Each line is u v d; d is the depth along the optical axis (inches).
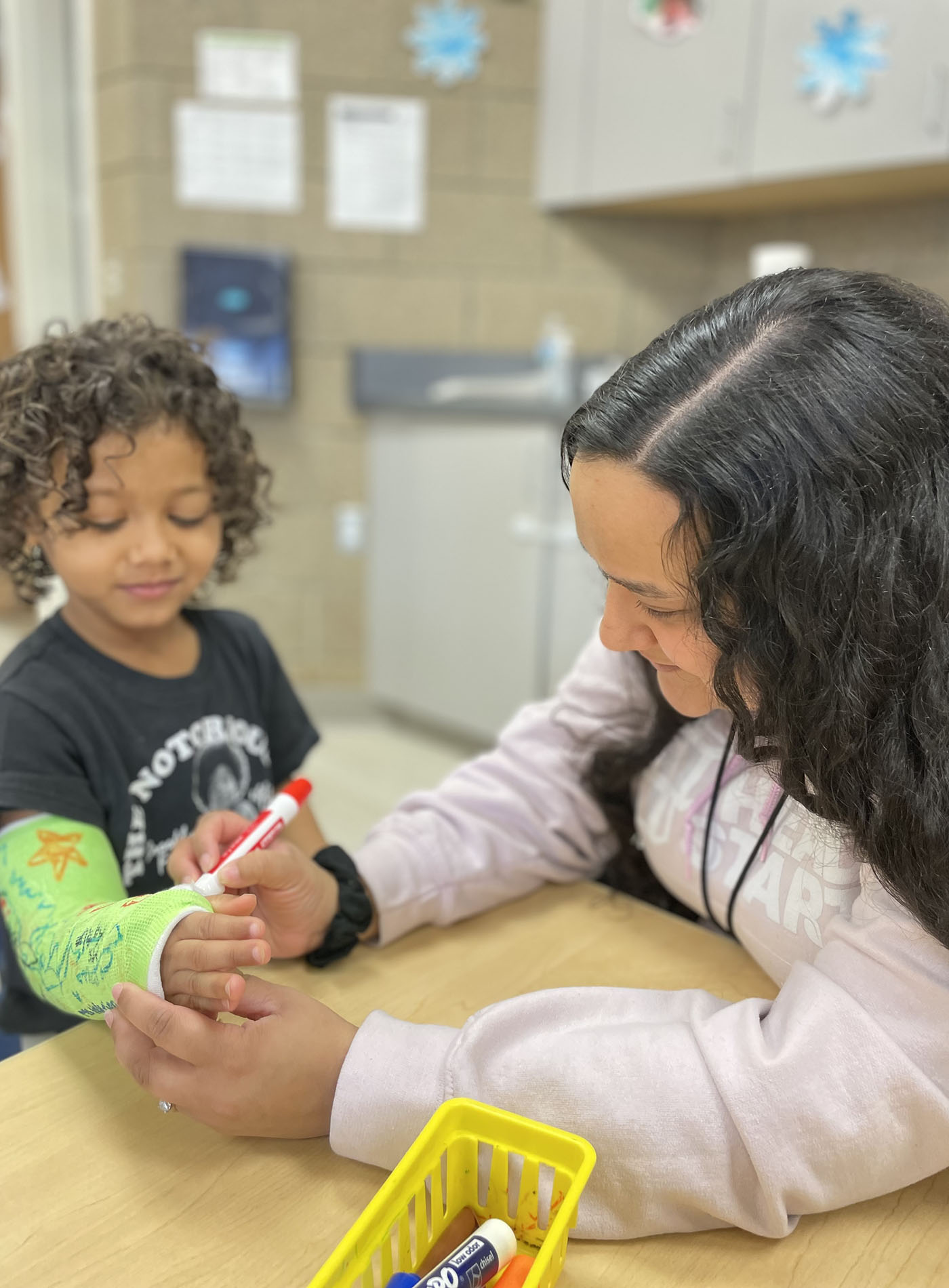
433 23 102.5
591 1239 17.9
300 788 26.8
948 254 97.5
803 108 89.4
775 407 16.8
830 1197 17.8
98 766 31.3
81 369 30.8
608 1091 18.3
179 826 33.8
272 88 101.2
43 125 97.1
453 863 27.6
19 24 93.8
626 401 18.0
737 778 24.9
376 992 24.0
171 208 101.9
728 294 19.4
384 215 106.4
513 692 98.3
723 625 17.7
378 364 108.4
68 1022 31.7
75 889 25.1
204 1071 18.8
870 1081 17.6
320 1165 18.8
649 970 25.2
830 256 106.9
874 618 16.9
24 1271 16.1
